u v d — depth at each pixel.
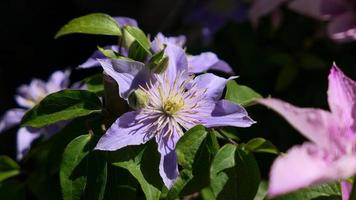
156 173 0.44
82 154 0.45
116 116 0.48
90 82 0.52
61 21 1.61
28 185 0.59
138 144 0.45
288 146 0.87
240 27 1.02
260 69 0.99
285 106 0.34
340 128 0.37
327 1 0.69
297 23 0.94
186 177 0.43
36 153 0.60
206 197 0.43
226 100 0.48
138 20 1.48
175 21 1.21
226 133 0.52
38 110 0.47
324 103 0.94
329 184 0.43
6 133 1.38
